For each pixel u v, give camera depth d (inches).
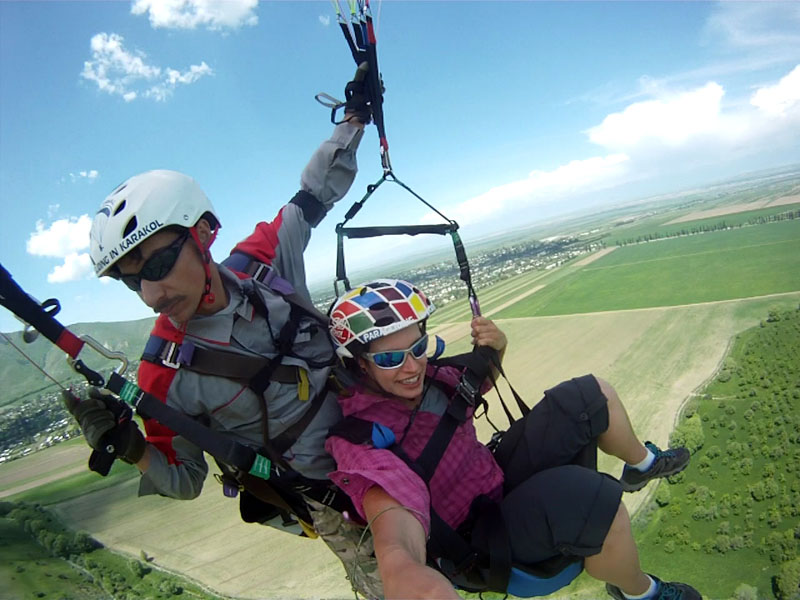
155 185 71.7
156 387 75.2
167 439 79.6
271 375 78.9
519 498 82.4
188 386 76.1
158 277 71.7
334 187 114.6
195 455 85.0
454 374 92.4
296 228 106.7
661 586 86.2
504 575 78.1
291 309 85.9
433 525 78.4
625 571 80.7
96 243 72.5
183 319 75.0
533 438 90.4
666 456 102.5
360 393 83.9
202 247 75.5
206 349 76.2
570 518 77.0
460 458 86.0
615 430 91.5
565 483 79.7
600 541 76.3
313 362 85.0
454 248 100.8
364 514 70.8
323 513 89.9
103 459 69.2
